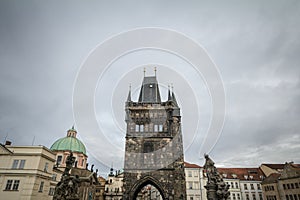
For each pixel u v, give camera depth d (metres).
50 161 50.22
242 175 81.69
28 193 42.12
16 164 44.88
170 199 44.06
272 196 71.94
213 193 26.06
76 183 25.94
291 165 67.38
